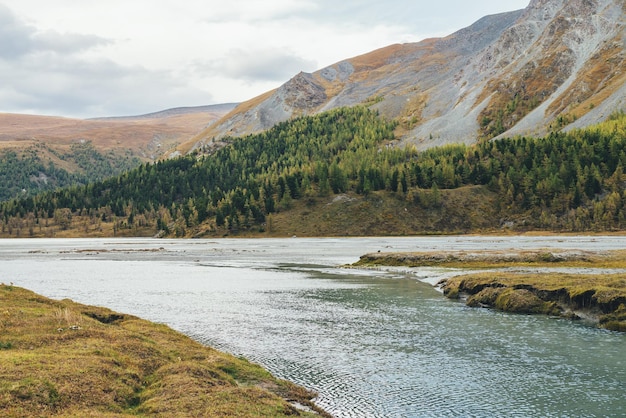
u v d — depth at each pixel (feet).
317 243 586.45
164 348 92.79
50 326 96.22
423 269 276.82
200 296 193.26
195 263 350.84
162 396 66.44
